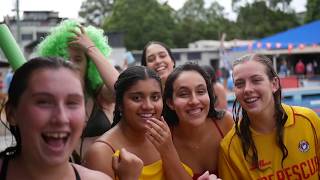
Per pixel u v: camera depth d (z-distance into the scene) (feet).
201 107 10.15
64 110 5.42
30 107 5.40
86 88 11.13
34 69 5.51
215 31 186.80
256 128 10.23
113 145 8.80
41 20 120.78
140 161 7.13
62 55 11.50
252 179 10.04
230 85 53.36
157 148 8.82
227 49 98.94
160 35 174.81
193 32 185.06
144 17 175.32
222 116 11.36
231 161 10.30
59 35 11.49
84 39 11.17
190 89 10.03
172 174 8.86
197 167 10.94
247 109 10.03
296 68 94.79
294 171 9.98
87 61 11.23
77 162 10.30
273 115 10.11
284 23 179.22
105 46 13.12
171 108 10.45
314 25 91.40
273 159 10.05
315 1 148.97
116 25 174.60
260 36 179.42
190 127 10.50
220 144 10.57
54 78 5.45
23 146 5.60
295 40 87.92
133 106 8.92
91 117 10.94
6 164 5.86
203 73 10.34
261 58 10.18
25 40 119.14
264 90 9.91
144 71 9.07
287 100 42.98
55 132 5.39
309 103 43.42
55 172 5.72
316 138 10.20
